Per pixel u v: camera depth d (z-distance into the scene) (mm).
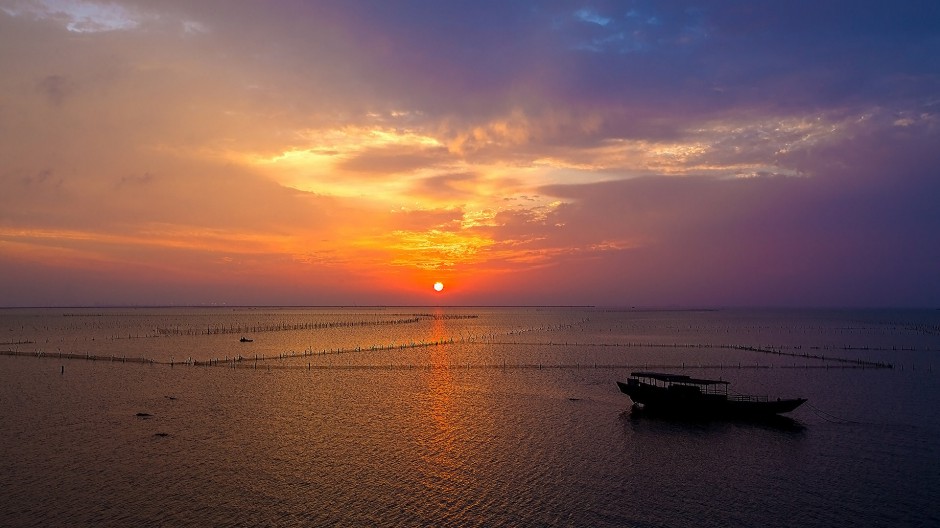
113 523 43375
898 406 84562
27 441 63250
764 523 44844
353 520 44469
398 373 114438
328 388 96875
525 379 107938
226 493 49219
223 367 120188
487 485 51781
